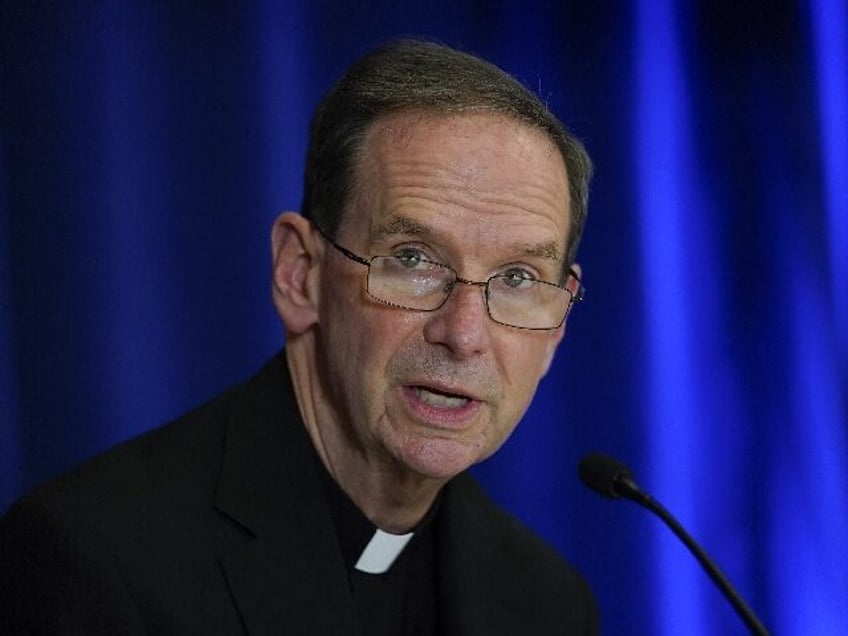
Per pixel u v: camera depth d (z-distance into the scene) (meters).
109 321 8.54
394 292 4.99
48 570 4.82
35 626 4.76
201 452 5.46
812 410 9.85
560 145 5.27
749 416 9.82
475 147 4.98
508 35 9.50
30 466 8.34
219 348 8.80
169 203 8.69
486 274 4.99
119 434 8.57
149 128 8.62
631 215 9.69
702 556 5.65
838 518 9.84
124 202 8.56
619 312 9.69
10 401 8.28
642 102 9.71
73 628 4.69
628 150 9.69
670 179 9.74
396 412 5.06
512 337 5.06
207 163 8.77
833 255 9.84
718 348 9.80
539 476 9.61
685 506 9.75
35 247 8.36
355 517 5.69
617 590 9.70
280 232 5.53
